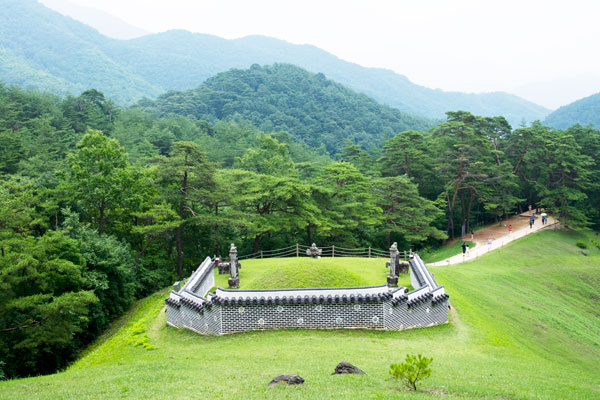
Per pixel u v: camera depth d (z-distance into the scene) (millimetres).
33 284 32656
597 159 84375
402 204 67875
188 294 30672
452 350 25656
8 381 21094
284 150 80875
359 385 15883
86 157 48188
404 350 24328
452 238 78188
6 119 88375
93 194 47312
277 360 21172
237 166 87188
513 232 74750
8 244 30000
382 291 28750
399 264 40500
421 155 83312
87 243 39469
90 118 106562
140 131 116375
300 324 28516
